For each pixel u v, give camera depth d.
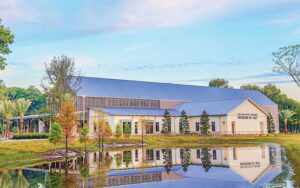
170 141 62.88
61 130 40.50
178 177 22.20
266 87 138.00
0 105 77.50
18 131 77.56
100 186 19.16
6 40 31.73
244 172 23.61
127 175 23.20
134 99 86.12
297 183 18.28
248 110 82.19
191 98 96.00
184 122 80.25
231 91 106.50
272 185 18.02
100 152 43.00
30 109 142.00
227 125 77.69
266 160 30.14
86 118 75.06
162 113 82.31
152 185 19.45
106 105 81.50
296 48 55.44
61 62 72.56
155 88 93.88
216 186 18.64
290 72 56.44
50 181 20.78
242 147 46.97
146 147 50.72
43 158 35.59
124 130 65.31
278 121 104.75
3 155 34.59
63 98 58.53
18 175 23.41
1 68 32.09
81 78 76.75
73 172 24.80
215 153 38.47
